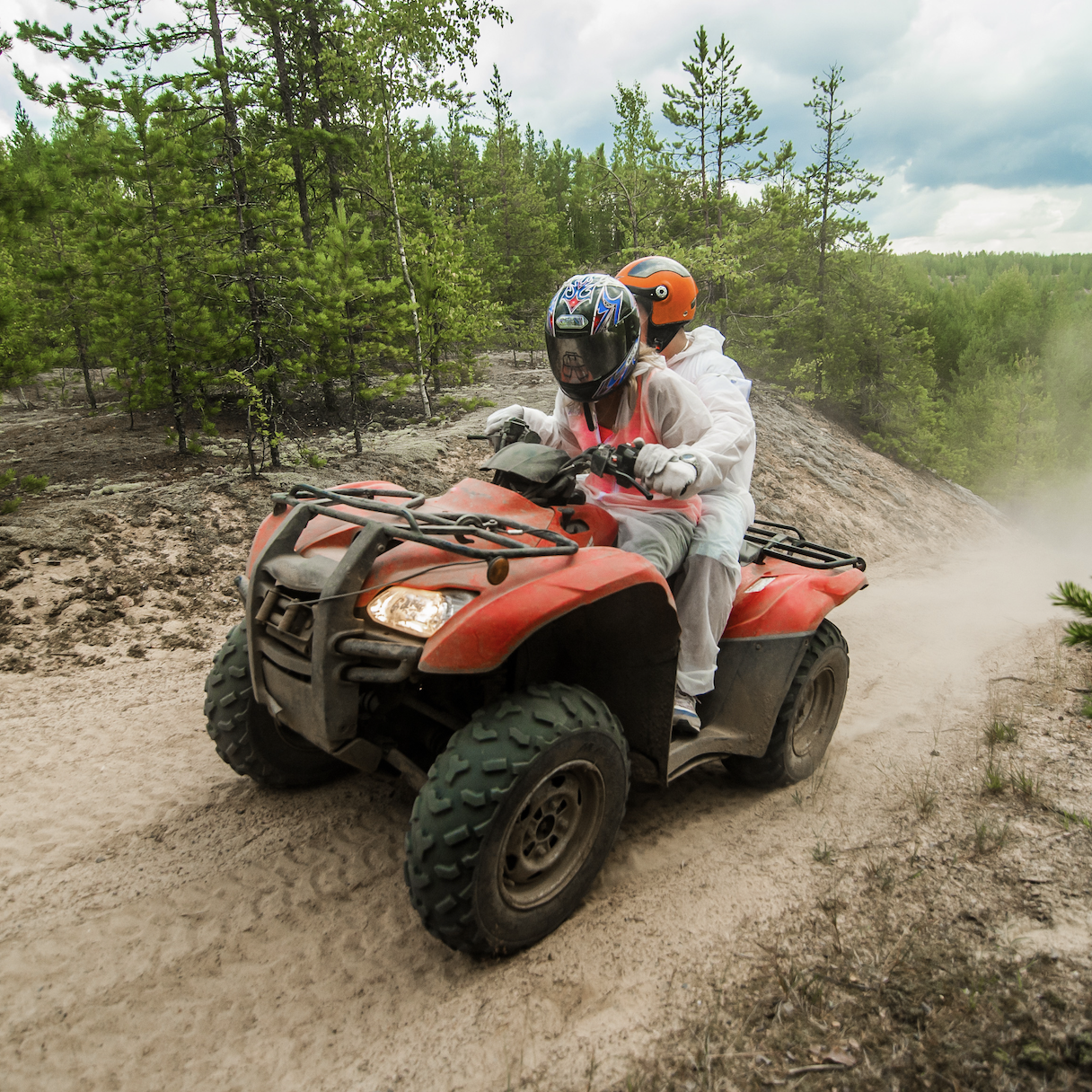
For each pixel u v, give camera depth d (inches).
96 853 118.7
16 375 266.5
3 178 269.7
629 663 112.6
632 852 120.7
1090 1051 72.4
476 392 562.9
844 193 793.6
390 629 94.6
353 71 456.1
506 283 866.8
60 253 476.4
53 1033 85.0
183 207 354.3
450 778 89.7
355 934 101.7
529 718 94.0
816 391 757.3
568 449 150.3
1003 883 101.3
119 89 336.5
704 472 113.4
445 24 450.6
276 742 131.1
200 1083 78.9
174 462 351.6
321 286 347.3
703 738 128.6
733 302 712.4
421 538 94.2
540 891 98.0
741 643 136.2
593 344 115.6
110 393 622.2
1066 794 126.0
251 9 420.2
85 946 98.7
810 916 99.0
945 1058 74.3
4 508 252.2
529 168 1454.2
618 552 104.1
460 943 90.7
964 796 130.7
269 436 327.9
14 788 138.3
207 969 95.2
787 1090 72.5
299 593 105.6
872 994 83.7
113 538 245.0
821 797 138.6
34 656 193.2
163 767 146.9
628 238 706.8
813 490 494.6
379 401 522.6
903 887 103.1
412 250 490.0
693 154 667.4
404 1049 82.4
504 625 89.0
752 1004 84.1
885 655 239.3
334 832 125.3
